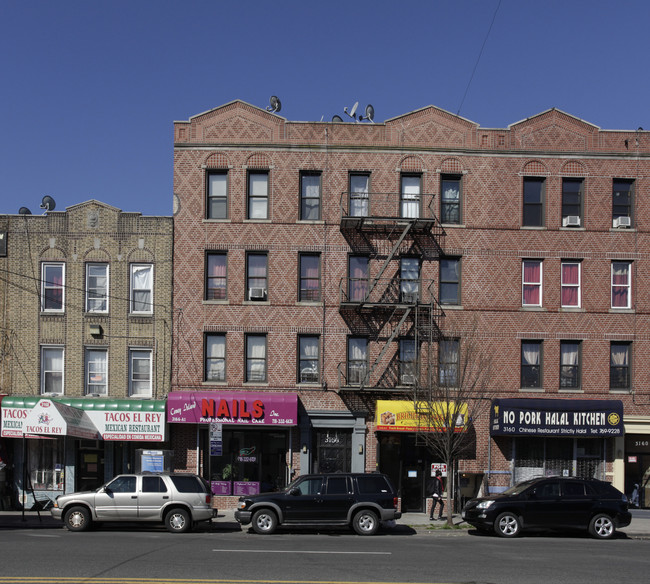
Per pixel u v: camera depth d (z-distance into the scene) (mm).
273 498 21094
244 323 28219
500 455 27828
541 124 29047
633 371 28391
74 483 27719
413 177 28953
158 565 14406
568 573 14242
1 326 28281
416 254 28484
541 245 28656
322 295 28328
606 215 28812
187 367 28078
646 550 18250
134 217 28609
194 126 28766
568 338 28391
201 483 21406
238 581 12859
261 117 28844
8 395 27875
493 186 28781
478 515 21203
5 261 28484
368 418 28016
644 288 28656
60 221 28625
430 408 24672
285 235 28469
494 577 13688
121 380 28094
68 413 25531
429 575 13805
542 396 28172
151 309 28344
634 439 28312
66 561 14742
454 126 28938
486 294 28422
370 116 31312
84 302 28391
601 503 21109
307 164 28656
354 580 13164
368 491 21328
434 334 28188
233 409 26938
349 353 28453
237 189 28562
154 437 26797
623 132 29078
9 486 27750
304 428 27812
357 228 28234
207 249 28438
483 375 27891
